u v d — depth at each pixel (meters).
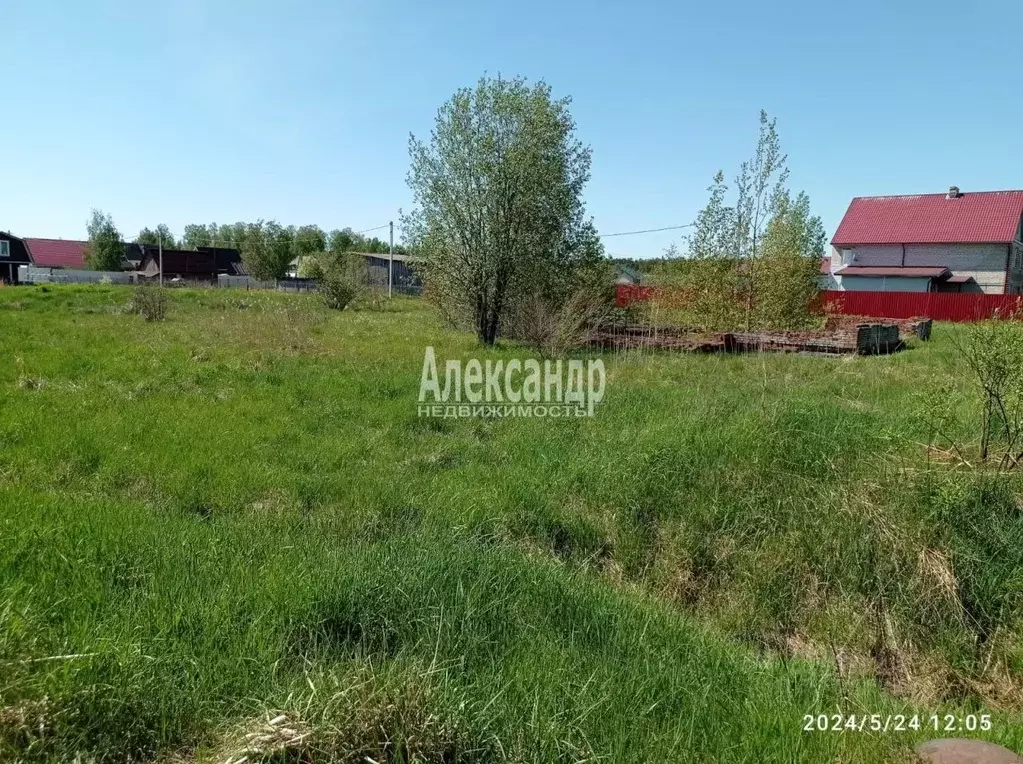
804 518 4.66
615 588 4.26
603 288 17.00
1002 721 3.20
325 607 3.18
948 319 28.95
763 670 3.40
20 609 2.85
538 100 14.59
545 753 2.43
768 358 11.95
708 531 4.78
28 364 9.53
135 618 2.96
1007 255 33.50
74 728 2.30
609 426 6.75
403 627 3.14
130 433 6.22
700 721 2.79
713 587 4.48
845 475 4.98
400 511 4.90
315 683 2.51
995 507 4.52
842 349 13.30
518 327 14.75
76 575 3.30
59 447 5.69
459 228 14.80
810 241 21.91
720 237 16.67
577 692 2.84
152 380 8.80
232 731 2.38
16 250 53.44
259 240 52.41
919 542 4.29
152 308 17.64
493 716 2.54
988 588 4.11
